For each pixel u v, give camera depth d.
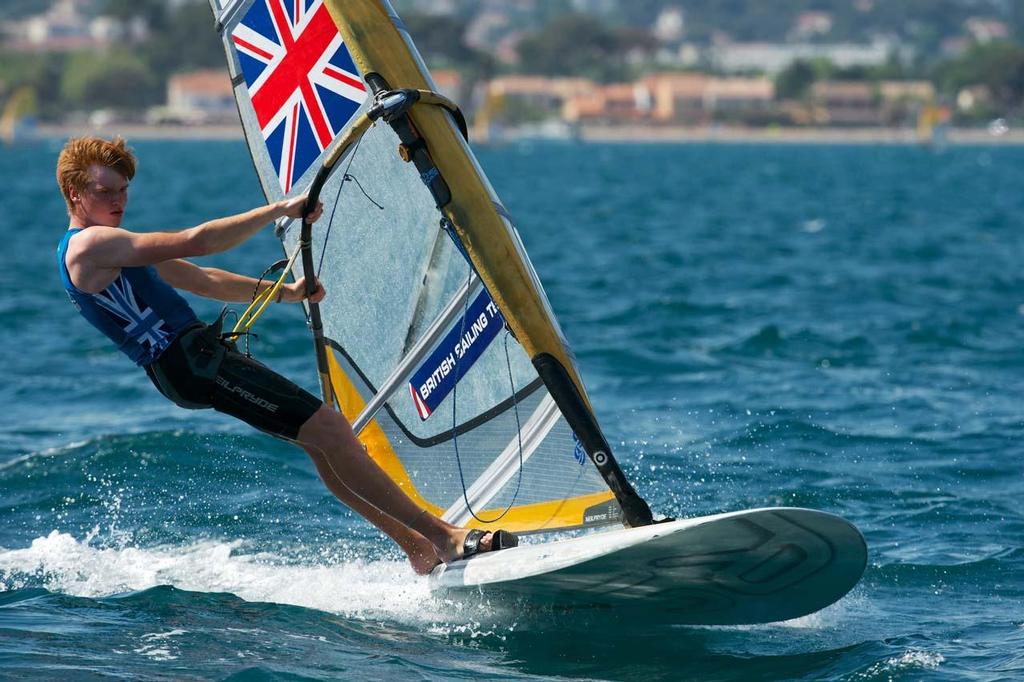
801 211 129.00
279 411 19.42
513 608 19.47
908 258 78.44
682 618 19.22
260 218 19.00
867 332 47.88
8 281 62.69
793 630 19.34
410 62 20.09
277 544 23.77
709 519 16.77
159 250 18.41
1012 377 39.34
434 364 21.59
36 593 20.73
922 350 44.28
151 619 19.58
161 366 19.16
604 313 53.12
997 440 31.34
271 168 22.47
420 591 20.80
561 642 18.83
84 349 44.25
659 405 35.41
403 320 21.77
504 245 19.45
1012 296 58.78
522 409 20.72
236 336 19.78
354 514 25.81
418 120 19.59
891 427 32.69
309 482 27.97
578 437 19.28
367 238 21.81
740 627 19.41
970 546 23.53
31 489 26.91
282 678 17.12
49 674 17.11
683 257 78.38
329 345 22.64
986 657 18.02
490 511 21.22
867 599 20.86
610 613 19.20
